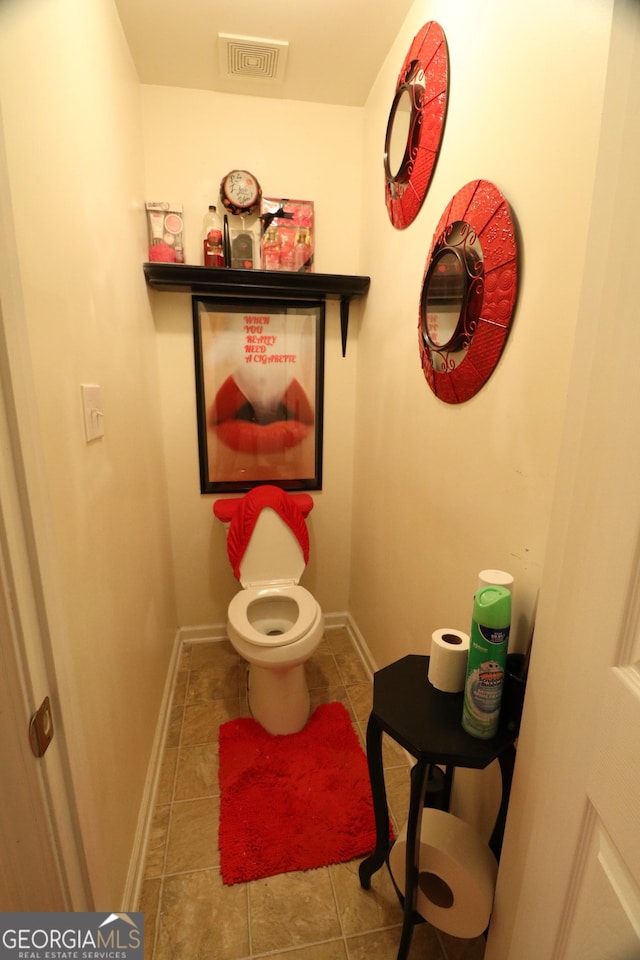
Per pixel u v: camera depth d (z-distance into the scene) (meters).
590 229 0.52
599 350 0.50
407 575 1.45
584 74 0.65
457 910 0.84
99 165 1.03
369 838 1.18
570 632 0.56
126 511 1.19
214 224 1.72
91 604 0.86
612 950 0.46
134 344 1.36
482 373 0.95
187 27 1.35
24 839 0.56
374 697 0.89
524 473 0.83
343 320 1.88
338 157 1.78
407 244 1.34
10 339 0.47
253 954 0.95
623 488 0.46
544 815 0.62
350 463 2.09
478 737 0.78
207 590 2.09
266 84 1.62
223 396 1.90
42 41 0.71
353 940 0.98
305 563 1.82
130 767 1.13
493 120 0.88
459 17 0.99
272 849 1.15
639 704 0.43
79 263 0.87
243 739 1.51
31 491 0.50
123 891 0.99
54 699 0.56
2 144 0.48
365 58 1.48
